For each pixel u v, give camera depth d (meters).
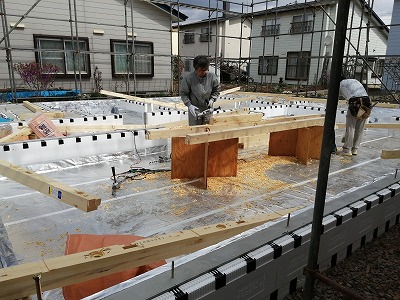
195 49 22.03
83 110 8.68
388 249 2.33
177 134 3.49
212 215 2.77
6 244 2.19
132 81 12.84
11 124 5.30
